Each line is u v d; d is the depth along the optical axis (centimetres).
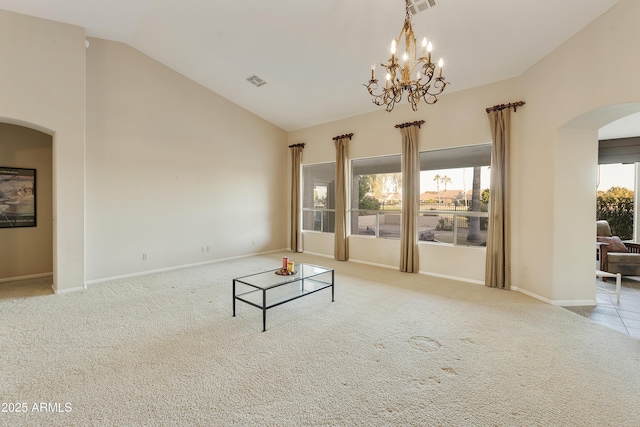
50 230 482
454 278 486
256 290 409
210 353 252
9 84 357
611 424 174
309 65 468
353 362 239
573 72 333
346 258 630
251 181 671
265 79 528
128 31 440
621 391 204
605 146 590
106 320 316
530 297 397
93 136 450
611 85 287
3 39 354
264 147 697
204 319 321
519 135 420
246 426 171
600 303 376
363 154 604
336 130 652
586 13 298
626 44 272
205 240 591
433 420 176
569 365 236
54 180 398
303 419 177
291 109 630
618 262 443
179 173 549
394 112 554
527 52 372
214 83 567
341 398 196
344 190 627
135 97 491
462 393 202
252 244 677
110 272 471
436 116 499
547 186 377
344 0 333
